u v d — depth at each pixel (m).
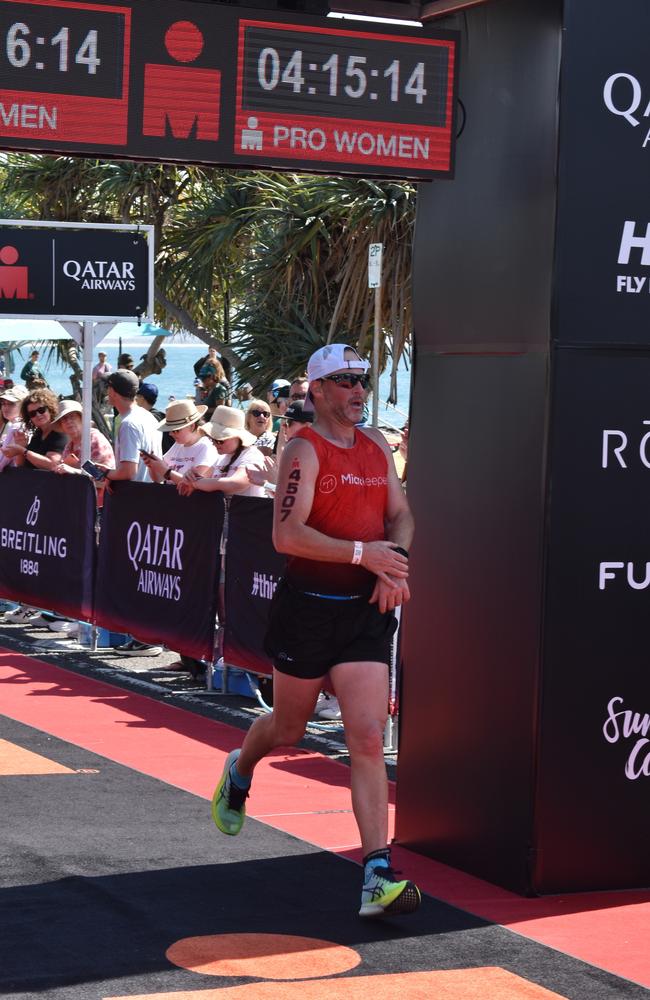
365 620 4.48
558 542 4.82
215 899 4.61
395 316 14.45
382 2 5.48
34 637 10.83
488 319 5.07
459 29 5.26
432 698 5.31
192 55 4.93
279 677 4.58
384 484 4.59
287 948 4.17
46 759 6.64
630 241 4.89
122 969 3.94
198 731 7.46
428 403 5.38
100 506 10.20
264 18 4.98
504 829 4.93
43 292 10.81
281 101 5.02
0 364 24.20
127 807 5.78
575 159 4.78
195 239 17.84
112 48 4.85
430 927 4.45
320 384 4.52
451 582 5.22
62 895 4.58
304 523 4.43
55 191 20.17
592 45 4.80
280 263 15.61
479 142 5.13
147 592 9.43
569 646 4.85
